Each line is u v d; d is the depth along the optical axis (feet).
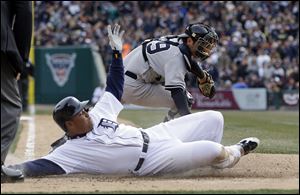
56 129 135.54
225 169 66.90
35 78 269.85
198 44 70.13
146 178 60.54
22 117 181.27
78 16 313.32
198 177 61.87
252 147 64.23
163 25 308.40
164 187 53.67
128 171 60.34
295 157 80.94
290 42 294.66
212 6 317.01
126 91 76.54
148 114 194.29
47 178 59.72
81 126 59.11
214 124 63.82
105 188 53.21
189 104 75.25
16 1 52.42
